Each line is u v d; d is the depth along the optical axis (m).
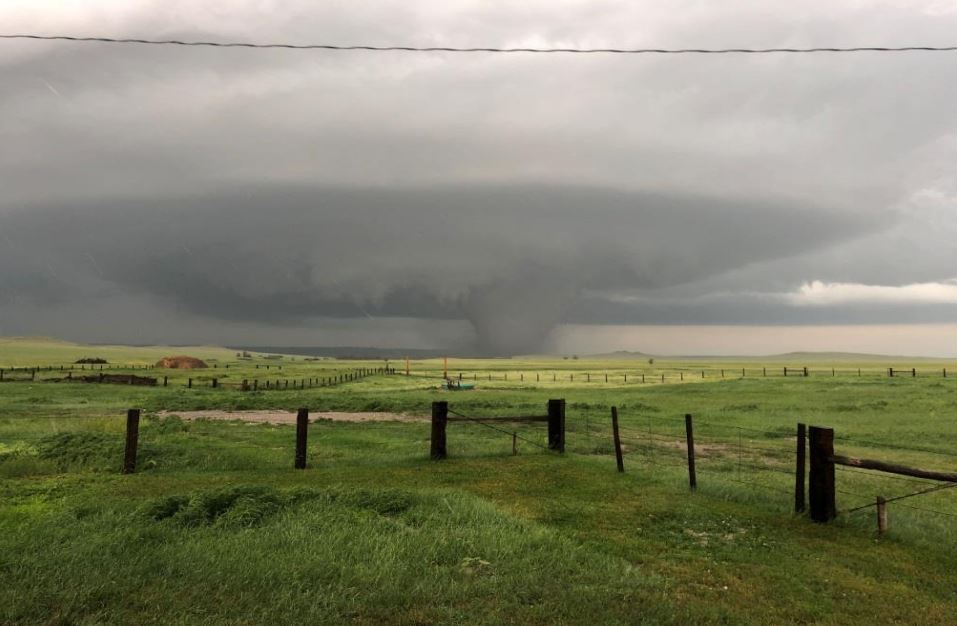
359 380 72.50
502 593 5.48
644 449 17.06
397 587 5.50
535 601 5.38
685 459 15.37
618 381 79.19
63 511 7.94
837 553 7.15
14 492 9.42
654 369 155.12
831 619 5.32
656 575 6.15
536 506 8.93
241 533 7.00
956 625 5.28
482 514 7.93
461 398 40.00
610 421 25.25
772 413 28.75
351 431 20.77
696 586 5.98
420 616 4.99
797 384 47.50
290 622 4.81
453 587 5.53
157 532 6.98
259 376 79.25
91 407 29.59
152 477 10.87
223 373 87.75
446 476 11.09
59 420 21.20
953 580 6.37
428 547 6.59
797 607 5.54
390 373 104.06
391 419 25.62
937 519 9.62
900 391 39.25
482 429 21.86
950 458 16.19
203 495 8.11
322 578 5.73
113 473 11.41
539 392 49.09
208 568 5.88
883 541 7.66
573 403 34.06
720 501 9.58
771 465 14.92
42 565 5.80
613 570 6.18
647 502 9.26
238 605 5.12
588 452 15.90
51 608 4.95
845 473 14.35
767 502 9.63
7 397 35.12
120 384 52.72
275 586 5.54
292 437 18.58
